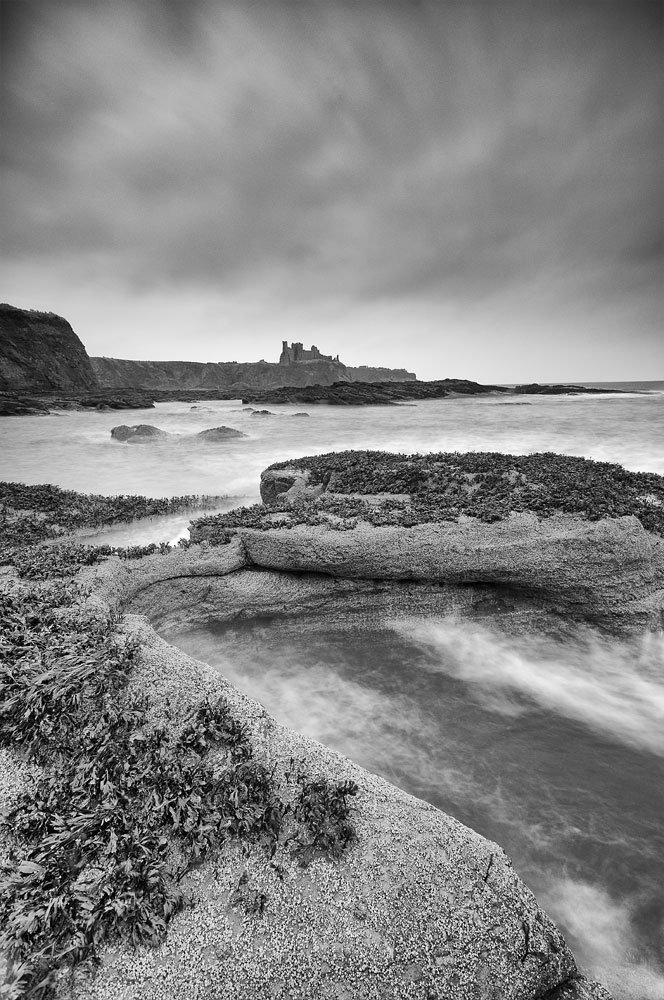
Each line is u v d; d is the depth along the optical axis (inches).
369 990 130.6
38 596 296.0
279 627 379.2
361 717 288.0
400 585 385.7
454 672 330.0
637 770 248.2
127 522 568.4
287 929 139.9
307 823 165.5
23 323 3772.1
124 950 135.6
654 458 1008.9
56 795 175.3
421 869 154.5
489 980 134.9
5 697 208.7
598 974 166.6
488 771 247.6
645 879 192.9
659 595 374.9
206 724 201.3
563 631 377.4
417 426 1752.0
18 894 145.3
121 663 231.6
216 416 2395.4
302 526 407.8
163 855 156.3
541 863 200.8
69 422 2118.6
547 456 638.5
